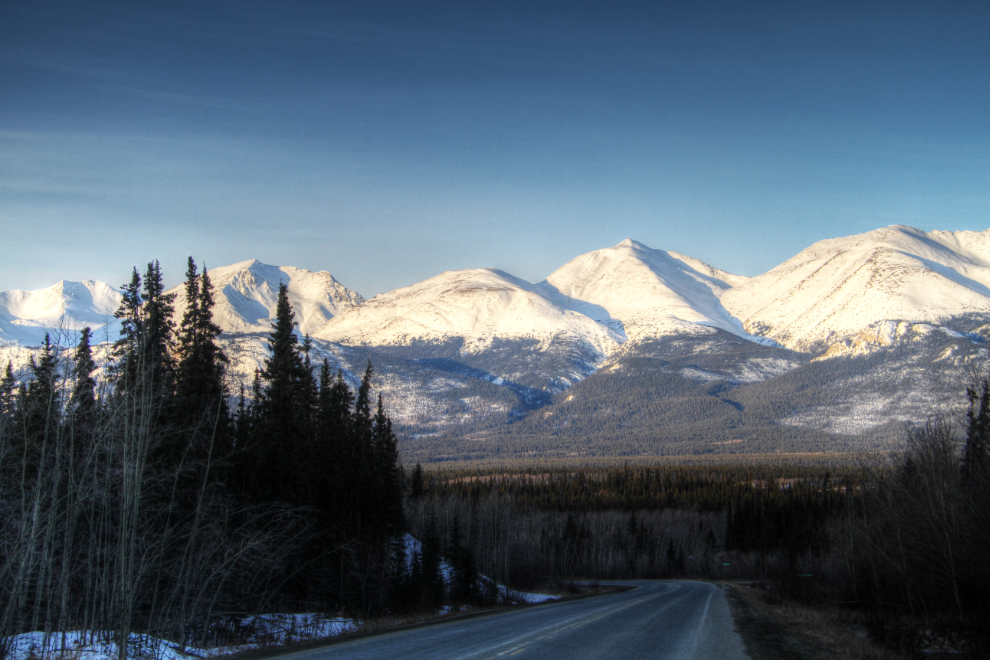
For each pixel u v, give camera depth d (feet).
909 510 107.24
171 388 97.60
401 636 79.66
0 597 68.13
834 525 196.34
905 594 118.93
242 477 109.91
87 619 76.07
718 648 68.18
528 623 93.09
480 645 66.03
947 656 70.79
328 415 142.92
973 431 111.86
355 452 155.63
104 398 77.00
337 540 125.39
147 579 79.92
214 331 109.91
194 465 89.61
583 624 89.10
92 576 78.74
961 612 89.81
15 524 68.28
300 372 137.39
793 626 96.17
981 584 93.04
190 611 78.48
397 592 142.82
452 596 168.14
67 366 74.79
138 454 67.26
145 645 68.54
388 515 170.71
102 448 70.74
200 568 78.95
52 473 74.79
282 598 103.91
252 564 87.40
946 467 101.60
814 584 177.58
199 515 82.79
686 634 79.00
